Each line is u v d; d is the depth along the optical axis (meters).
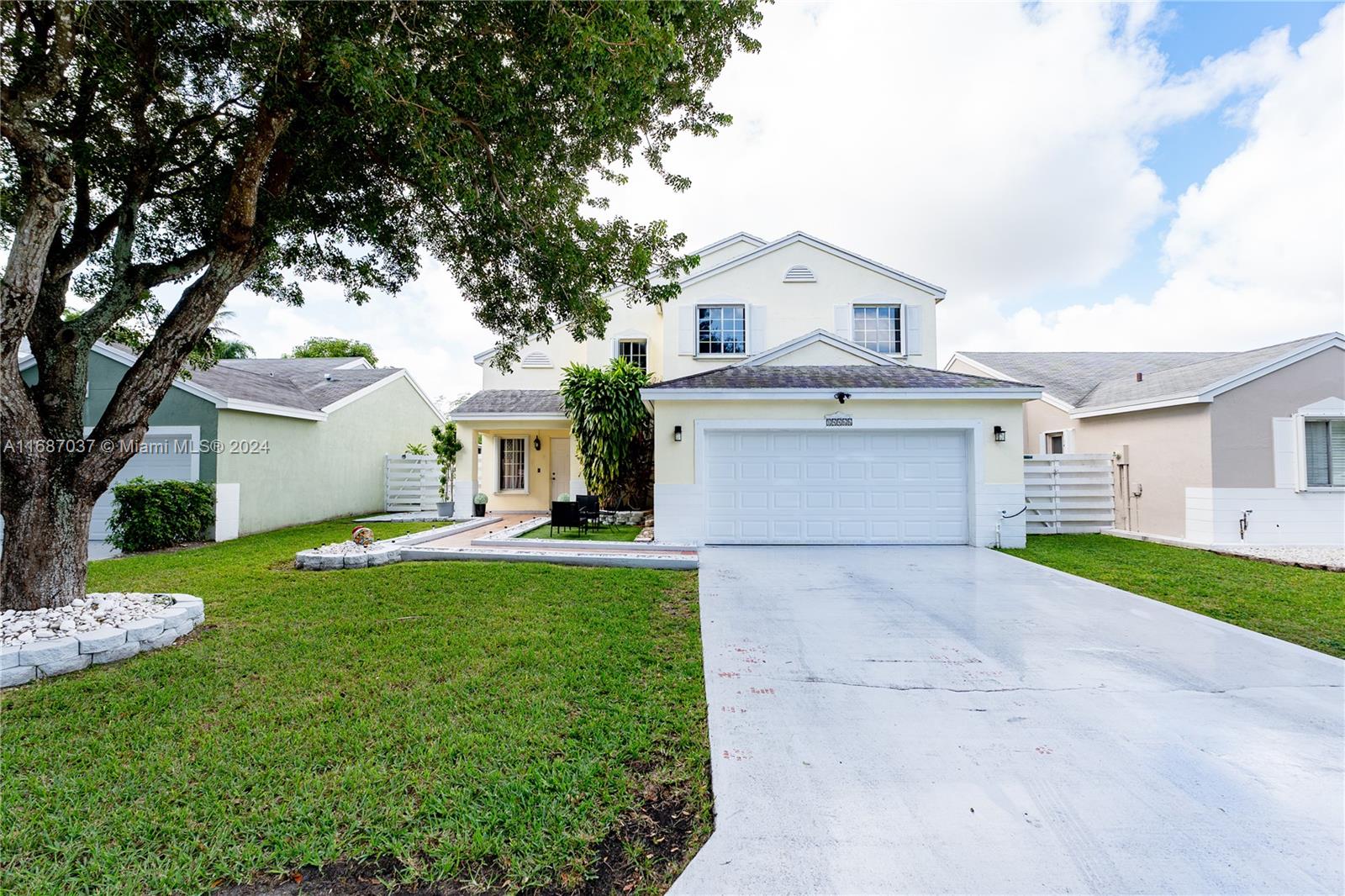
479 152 6.11
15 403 5.03
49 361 5.59
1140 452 12.86
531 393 18.36
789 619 6.20
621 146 7.29
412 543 10.80
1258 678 4.56
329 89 5.29
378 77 4.72
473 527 14.13
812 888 2.37
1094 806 2.91
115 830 2.74
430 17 5.26
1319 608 6.71
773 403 11.02
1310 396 11.37
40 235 4.81
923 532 11.11
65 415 5.60
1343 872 2.45
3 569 5.35
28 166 4.86
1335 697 4.21
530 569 8.45
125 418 5.70
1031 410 16.59
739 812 2.86
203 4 4.67
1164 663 4.90
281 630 5.73
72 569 5.57
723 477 11.13
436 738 3.58
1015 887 2.37
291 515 14.99
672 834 2.75
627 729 3.69
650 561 8.90
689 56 6.75
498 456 19.34
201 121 6.40
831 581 7.99
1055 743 3.54
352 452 17.92
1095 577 8.38
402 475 19.48
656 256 7.80
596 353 17.92
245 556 10.18
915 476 11.14
